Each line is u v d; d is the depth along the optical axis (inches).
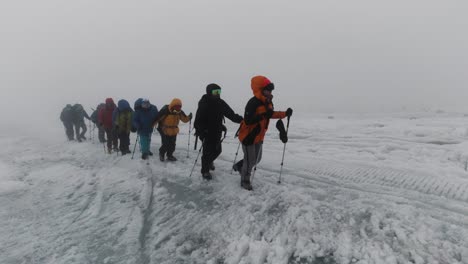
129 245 174.4
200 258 160.9
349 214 181.8
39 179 283.1
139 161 322.7
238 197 217.2
